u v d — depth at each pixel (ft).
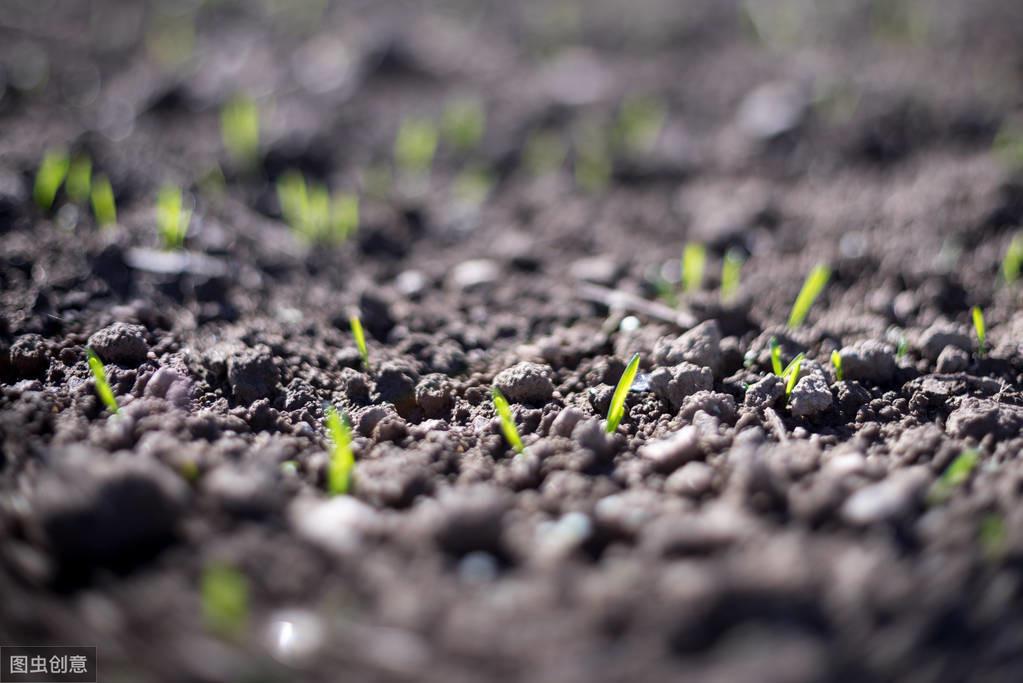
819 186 2.01
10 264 1.66
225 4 3.14
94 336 1.53
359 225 1.90
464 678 1.18
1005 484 1.31
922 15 2.98
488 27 3.16
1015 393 1.47
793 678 1.16
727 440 1.38
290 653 1.20
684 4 3.41
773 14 3.18
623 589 1.21
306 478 1.35
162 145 2.05
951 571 1.23
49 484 1.26
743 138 2.22
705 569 1.22
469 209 1.99
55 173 1.77
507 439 1.41
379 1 3.31
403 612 1.21
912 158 2.05
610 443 1.39
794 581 1.21
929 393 1.47
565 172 2.11
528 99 2.49
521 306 1.71
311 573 1.24
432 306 1.71
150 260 1.71
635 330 1.61
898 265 1.74
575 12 3.33
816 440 1.40
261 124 2.17
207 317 1.63
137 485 1.25
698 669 1.17
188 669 1.20
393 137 2.22
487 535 1.26
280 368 1.53
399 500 1.32
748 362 1.55
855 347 1.51
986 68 2.42
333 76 2.55
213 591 1.21
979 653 1.20
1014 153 1.94
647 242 1.88
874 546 1.25
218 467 1.32
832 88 2.38
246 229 1.85
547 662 1.18
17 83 2.25
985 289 1.67
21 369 1.50
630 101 2.45
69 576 1.24
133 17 2.94
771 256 1.82
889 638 1.19
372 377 1.54
